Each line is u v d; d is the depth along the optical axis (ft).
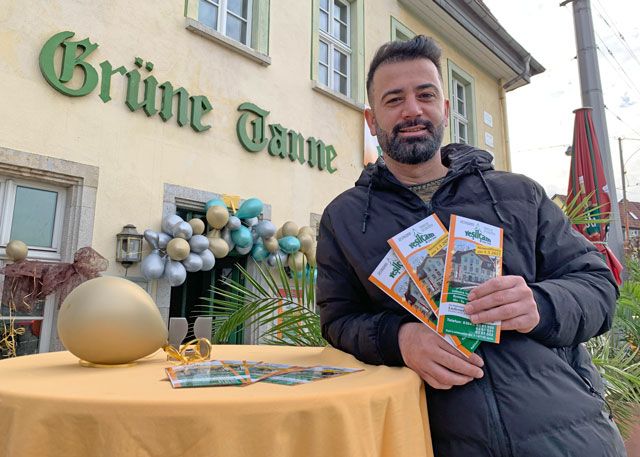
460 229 4.12
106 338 4.33
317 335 9.52
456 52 32.24
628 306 13.33
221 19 19.10
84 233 13.70
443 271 4.08
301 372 4.05
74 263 12.49
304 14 21.98
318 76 22.38
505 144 36.35
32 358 5.20
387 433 3.41
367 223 5.04
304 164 20.98
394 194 5.10
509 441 3.90
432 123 5.33
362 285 5.21
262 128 19.20
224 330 9.90
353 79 24.52
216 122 17.75
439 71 5.58
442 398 4.21
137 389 3.26
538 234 4.82
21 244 12.30
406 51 5.45
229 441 2.76
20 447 2.83
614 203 18.60
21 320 12.72
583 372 4.60
